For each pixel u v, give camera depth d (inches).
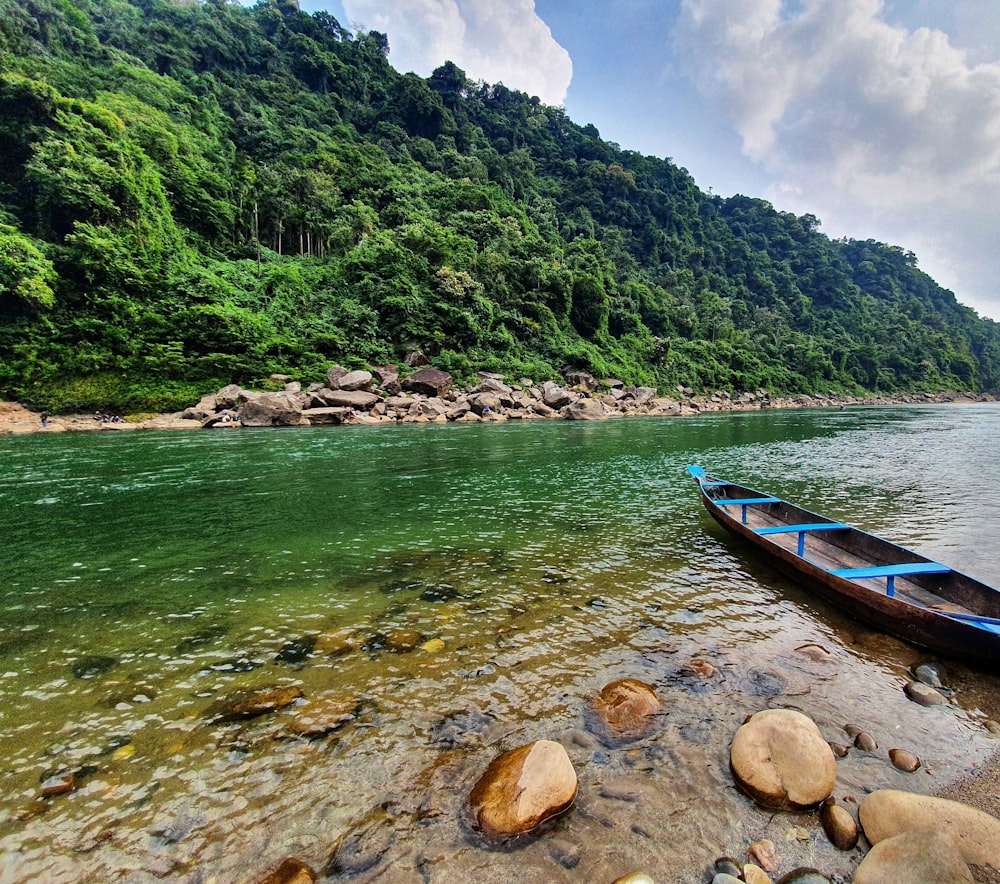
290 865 112.8
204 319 1459.2
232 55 3860.7
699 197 5994.1
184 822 125.6
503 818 122.7
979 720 171.0
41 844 118.6
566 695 180.1
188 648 213.0
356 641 218.4
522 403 1772.9
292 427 1258.6
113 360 1323.8
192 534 385.1
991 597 225.0
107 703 174.4
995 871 110.1
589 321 2733.8
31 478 592.4
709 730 162.6
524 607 254.2
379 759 147.8
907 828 119.6
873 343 4581.7
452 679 189.3
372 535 383.6
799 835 124.7
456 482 596.1
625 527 406.9
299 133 3250.5
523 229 3307.1
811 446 990.4
